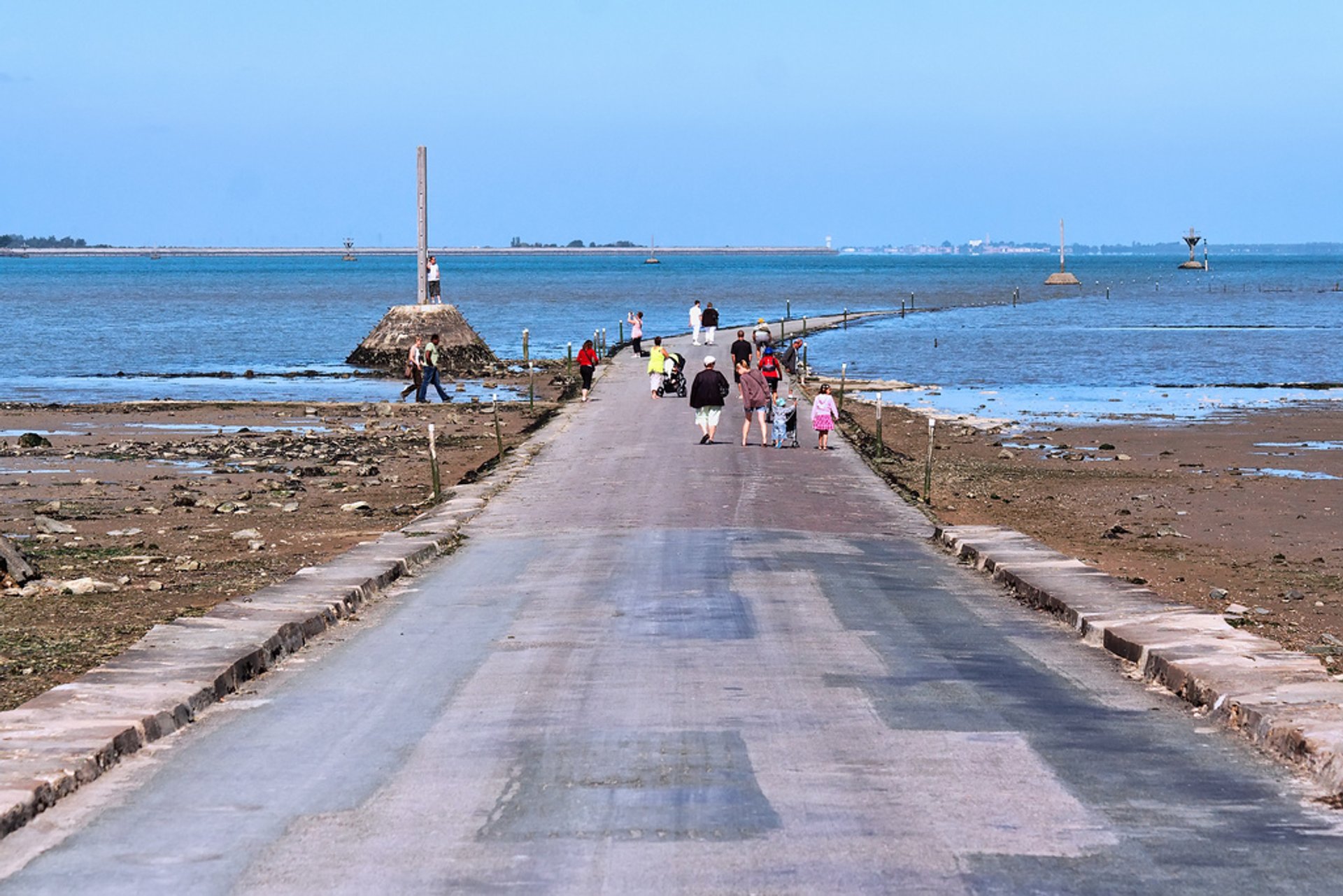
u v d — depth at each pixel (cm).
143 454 5178
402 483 4491
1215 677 1712
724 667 1886
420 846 1202
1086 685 1814
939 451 5388
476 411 6881
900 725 1589
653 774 1398
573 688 1772
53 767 1375
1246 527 3747
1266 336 12850
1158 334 13212
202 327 15088
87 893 1106
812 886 1097
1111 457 5253
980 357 10606
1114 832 1226
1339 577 3055
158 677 1752
